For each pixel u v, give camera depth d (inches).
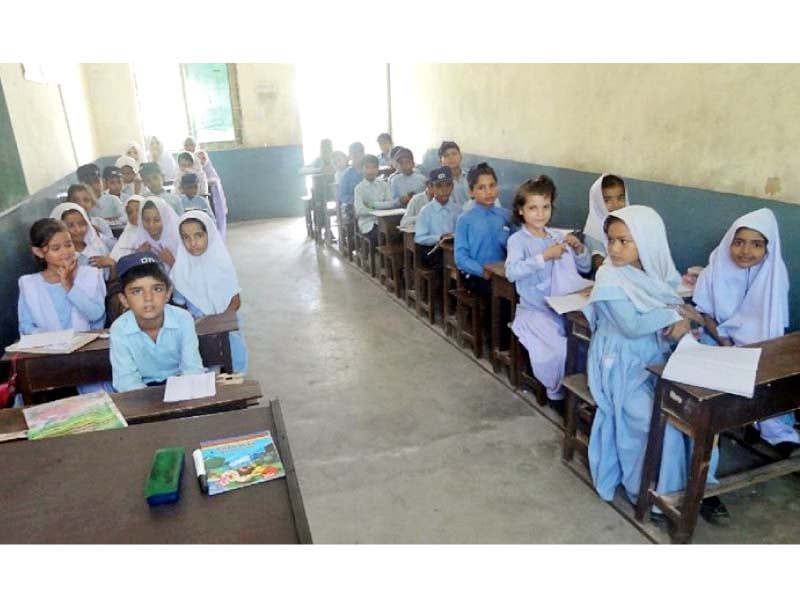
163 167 276.2
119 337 73.2
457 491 85.8
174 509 44.0
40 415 59.1
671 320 72.3
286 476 47.1
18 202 124.4
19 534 42.0
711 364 68.3
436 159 228.5
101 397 62.8
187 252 103.7
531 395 112.7
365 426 105.0
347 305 173.2
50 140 173.2
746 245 84.7
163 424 55.7
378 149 287.1
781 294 86.0
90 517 43.5
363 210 197.2
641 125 124.6
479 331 128.6
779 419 87.4
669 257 76.4
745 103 101.0
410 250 160.6
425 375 124.6
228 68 297.3
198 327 88.0
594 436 80.7
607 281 73.7
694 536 74.5
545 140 158.7
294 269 215.9
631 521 77.4
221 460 49.0
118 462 50.0
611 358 77.4
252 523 42.3
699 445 65.7
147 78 288.0
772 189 98.5
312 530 78.4
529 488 85.9
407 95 250.5
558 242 105.2
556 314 102.0
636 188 125.6
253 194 318.7
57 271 95.4
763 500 81.1
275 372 129.3
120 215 186.9
